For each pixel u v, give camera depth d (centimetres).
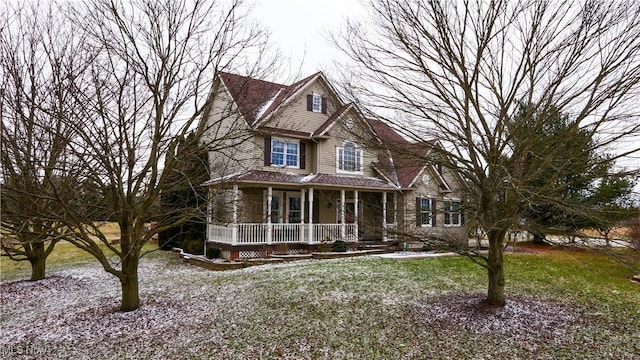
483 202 719
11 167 726
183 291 1070
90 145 713
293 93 1706
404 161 793
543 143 674
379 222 1022
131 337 718
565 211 651
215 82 916
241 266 1452
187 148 851
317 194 1847
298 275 1188
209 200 898
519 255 1625
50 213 756
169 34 796
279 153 1734
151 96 827
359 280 1105
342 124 793
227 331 738
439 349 632
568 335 682
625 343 649
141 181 847
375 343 666
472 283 1068
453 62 727
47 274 1415
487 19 666
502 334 683
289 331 729
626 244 743
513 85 690
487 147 715
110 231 2419
